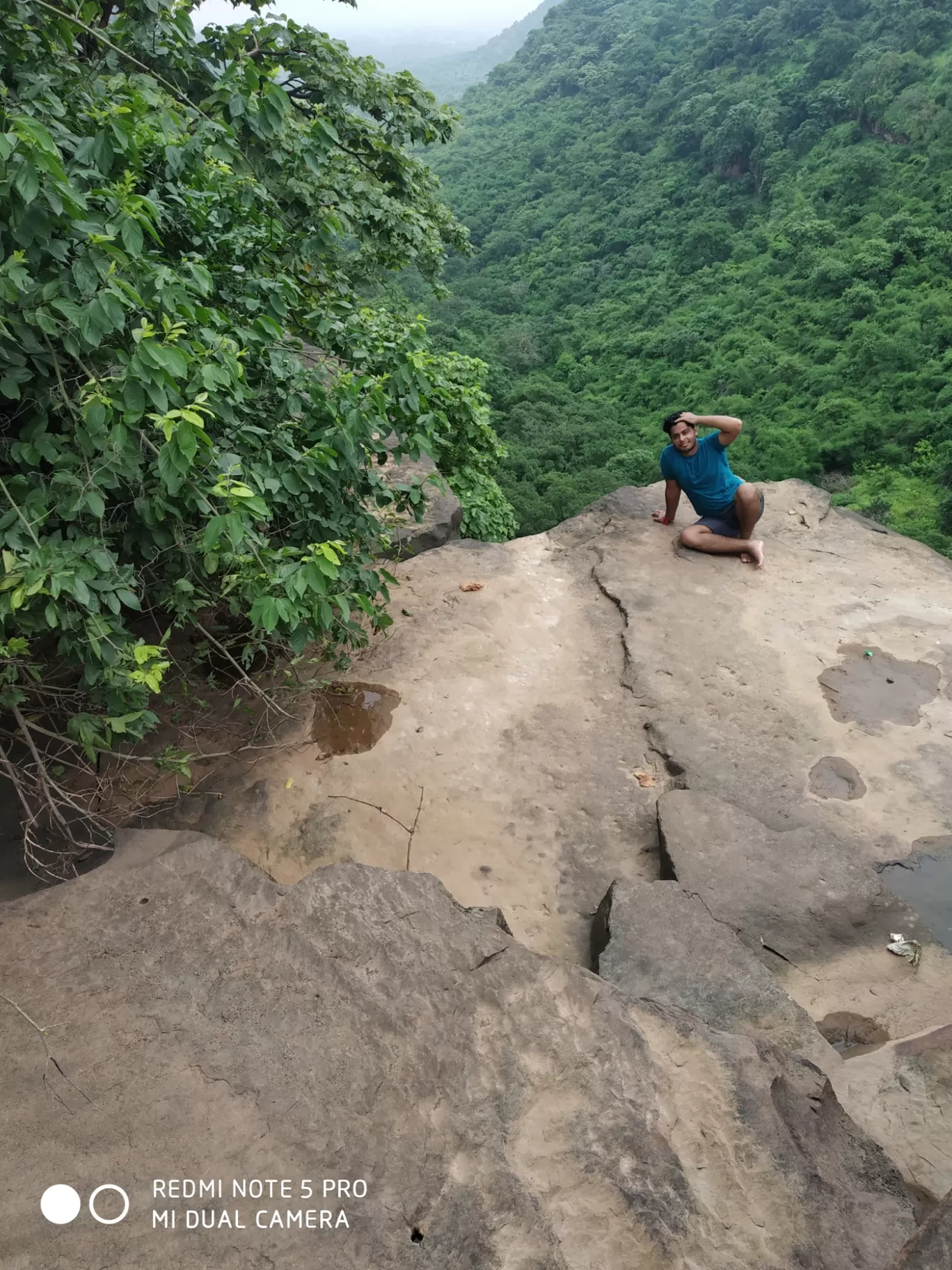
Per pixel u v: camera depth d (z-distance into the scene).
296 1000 1.94
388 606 4.60
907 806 3.36
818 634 4.37
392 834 3.22
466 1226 1.54
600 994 2.02
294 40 6.84
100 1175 1.58
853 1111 2.00
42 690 2.75
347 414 3.21
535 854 3.18
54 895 2.21
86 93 3.01
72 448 2.50
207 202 3.19
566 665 4.20
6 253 2.28
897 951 2.70
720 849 2.98
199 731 3.67
